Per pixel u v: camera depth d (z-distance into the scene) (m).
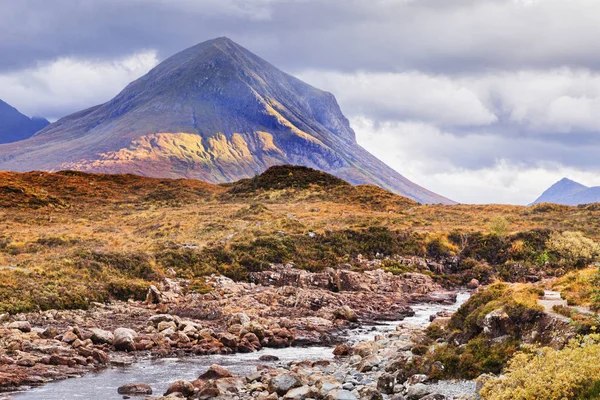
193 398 28.55
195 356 39.62
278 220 105.06
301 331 48.62
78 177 167.12
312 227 100.75
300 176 164.25
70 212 130.88
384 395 27.45
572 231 102.06
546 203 136.38
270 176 164.50
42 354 36.47
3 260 68.06
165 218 116.81
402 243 96.44
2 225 106.94
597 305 28.25
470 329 30.23
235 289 66.69
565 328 26.12
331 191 151.62
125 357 38.38
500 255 95.44
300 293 63.47
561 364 20.83
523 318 28.17
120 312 54.16
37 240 87.00
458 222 117.38
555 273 88.44
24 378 31.67
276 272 77.25
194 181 180.38
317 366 35.00
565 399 19.53
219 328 48.47
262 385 30.08
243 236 89.50
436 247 96.56
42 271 60.62
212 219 111.25
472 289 83.38
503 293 32.75
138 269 68.81
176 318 48.09
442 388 26.52
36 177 156.88
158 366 36.31
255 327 45.09
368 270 83.62
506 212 134.00
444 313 53.69
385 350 35.59
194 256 77.25
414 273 84.62
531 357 23.78
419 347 32.88
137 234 102.69
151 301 60.28
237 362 37.84
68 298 54.84
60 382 31.89
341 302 63.09
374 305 63.19
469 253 96.38
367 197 145.62
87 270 64.56
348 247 92.62
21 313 49.66
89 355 37.12
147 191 164.25
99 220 122.94
